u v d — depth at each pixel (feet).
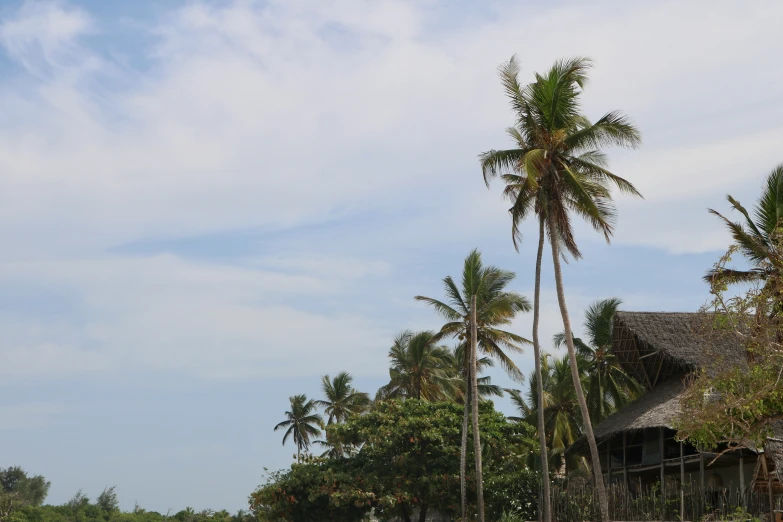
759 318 65.26
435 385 207.62
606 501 112.06
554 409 197.16
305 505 161.79
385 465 163.63
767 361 64.54
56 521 374.84
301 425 300.40
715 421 63.93
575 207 119.24
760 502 102.58
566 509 128.36
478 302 154.51
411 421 161.48
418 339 207.00
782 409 63.46
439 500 160.66
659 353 147.74
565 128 118.93
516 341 153.69
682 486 113.80
